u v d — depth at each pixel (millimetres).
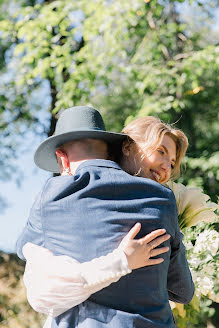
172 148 1935
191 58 7219
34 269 1641
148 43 7996
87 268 1577
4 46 8836
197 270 2590
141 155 1880
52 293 1586
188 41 8250
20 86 8898
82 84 7414
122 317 1576
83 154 1817
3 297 6125
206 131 9031
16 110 9242
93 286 1567
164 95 7969
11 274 6613
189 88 8711
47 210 1681
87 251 1613
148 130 1900
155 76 7465
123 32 7332
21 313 6062
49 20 7160
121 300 1609
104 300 1602
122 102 8758
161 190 1736
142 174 1892
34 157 2004
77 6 7152
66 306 1602
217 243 2602
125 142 1914
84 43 8102
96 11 6973
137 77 7395
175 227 1786
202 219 2285
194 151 8648
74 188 1675
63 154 1855
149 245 1648
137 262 1611
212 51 7219
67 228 1643
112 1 7191
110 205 1643
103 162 1729
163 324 1647
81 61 7383
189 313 2744
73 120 1880
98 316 1580
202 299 2977
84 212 1636
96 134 1826
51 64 7090
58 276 1584
